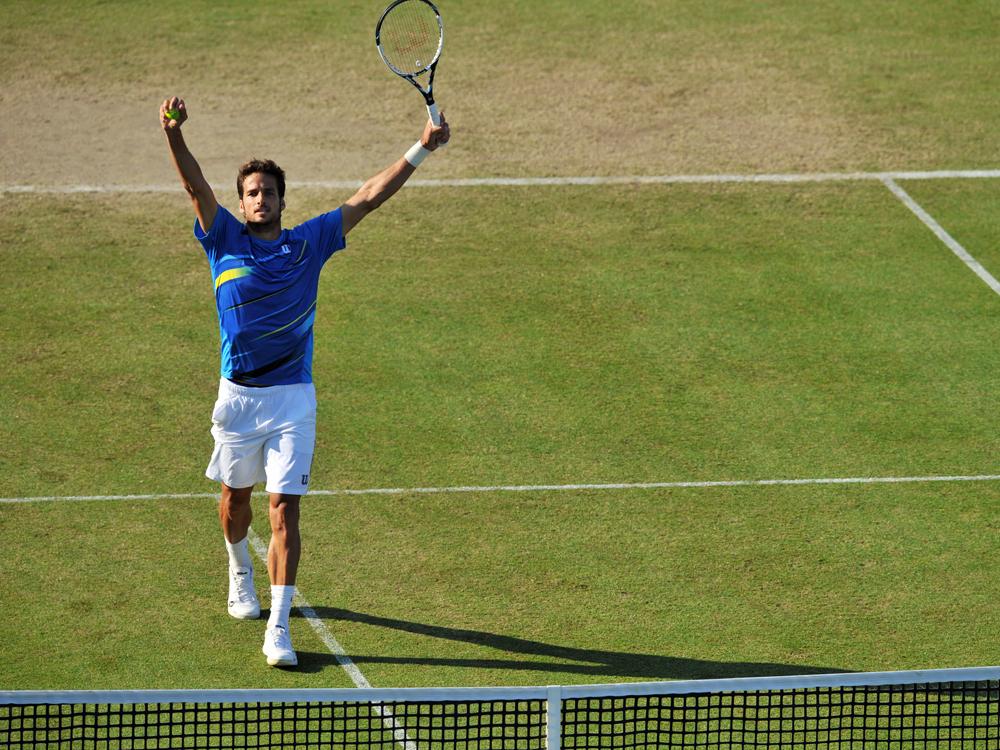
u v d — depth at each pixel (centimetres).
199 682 2744
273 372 2725
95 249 4900
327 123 5919
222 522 2894
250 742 2533
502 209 5244
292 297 2678
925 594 3089
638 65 6500
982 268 4853
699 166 5597
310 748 2522
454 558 3219
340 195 5334
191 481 3547
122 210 5188
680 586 3111
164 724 2342
